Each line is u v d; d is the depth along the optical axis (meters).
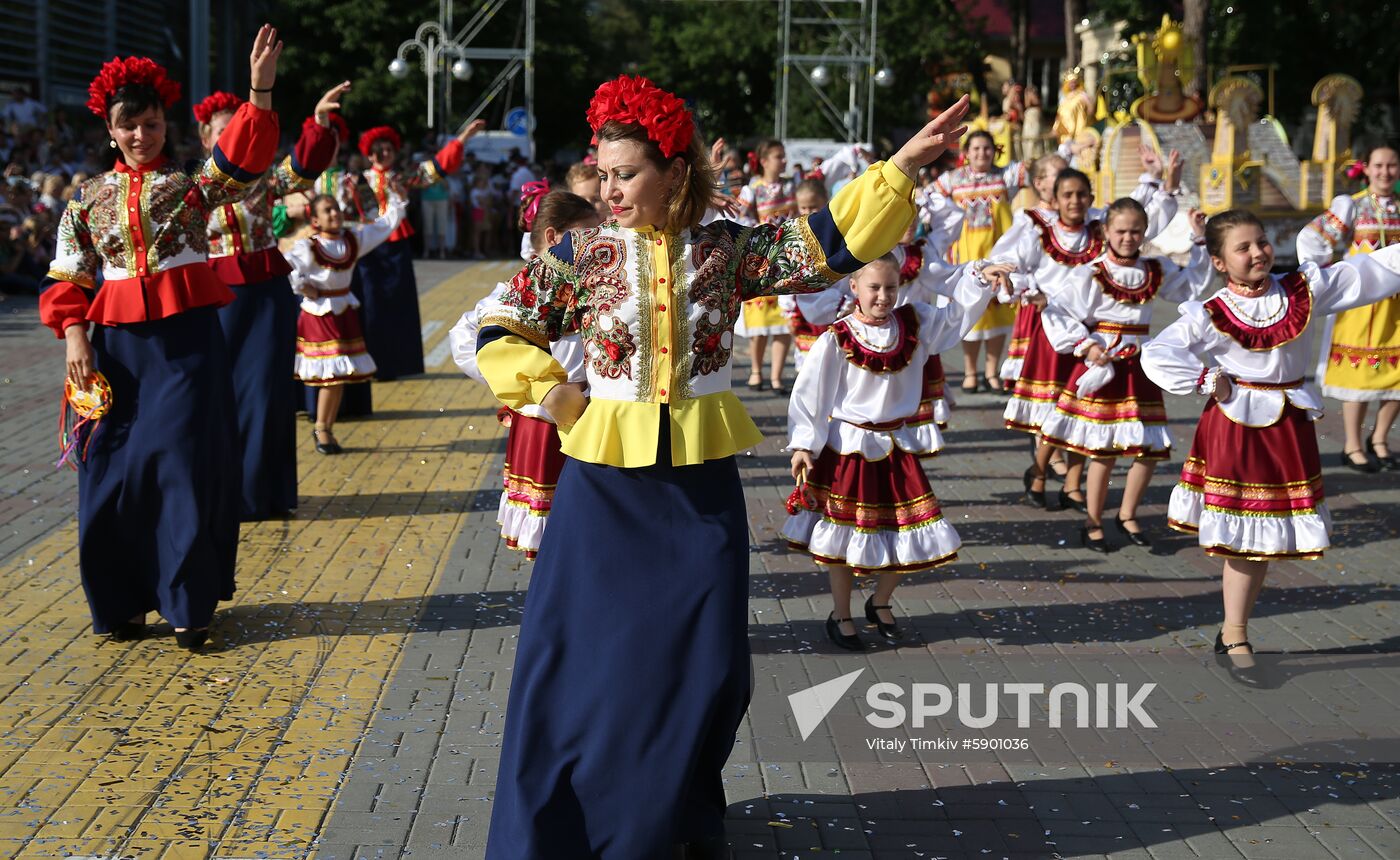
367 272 11.30
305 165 6.41
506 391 3.61
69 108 23.80
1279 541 5.48
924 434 6.59
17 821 4.05
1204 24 25.72
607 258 3.60
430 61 32.44
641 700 3.50
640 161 3.50
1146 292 7.28
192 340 5.41
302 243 8.95
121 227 5.27
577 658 3.55
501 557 6.91
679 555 3.57
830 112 39.44
